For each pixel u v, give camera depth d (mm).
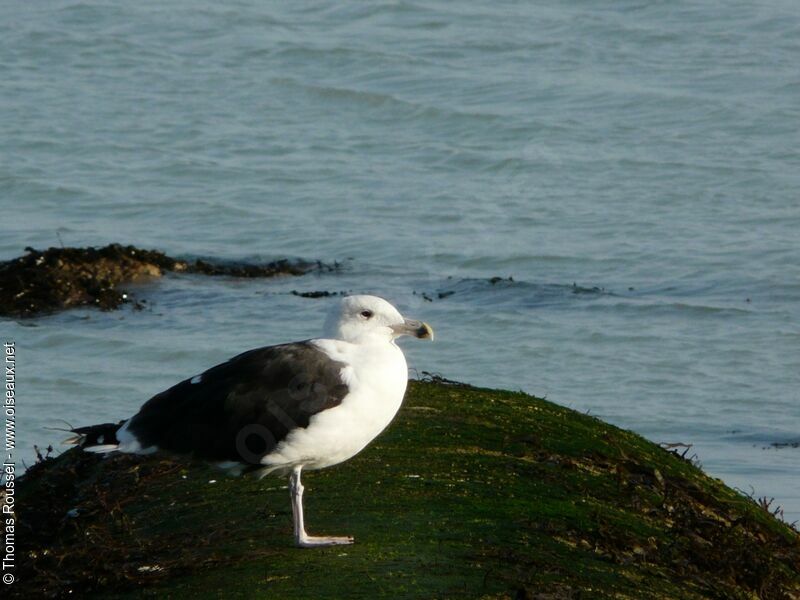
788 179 24281
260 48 32125
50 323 18312
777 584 8938
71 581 8047
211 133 27281
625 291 19891
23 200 23938
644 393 16016
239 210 23484
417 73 30422
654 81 29438
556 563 7758
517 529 8211
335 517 8375
